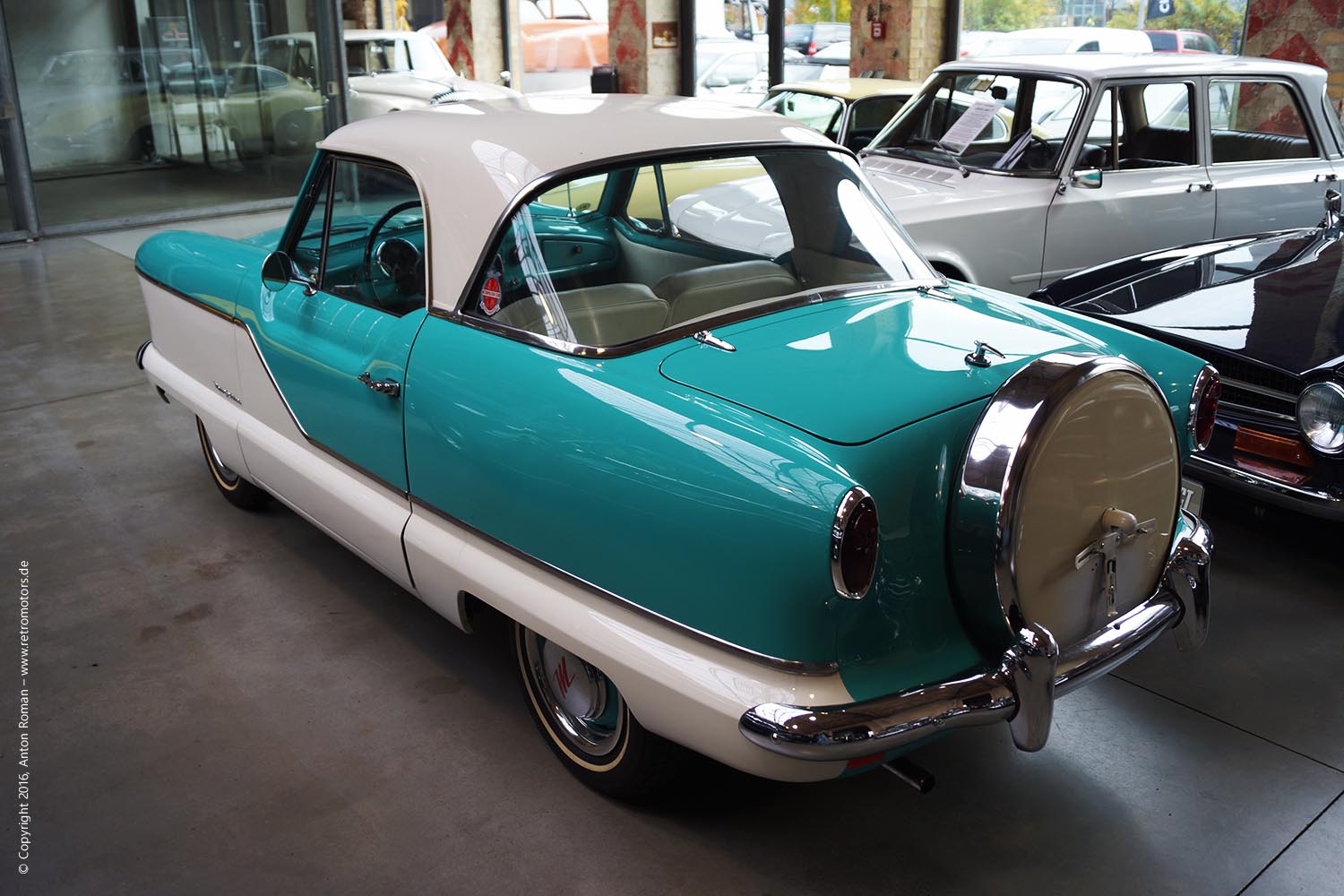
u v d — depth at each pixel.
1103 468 2.15
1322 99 6.04
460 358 2.57
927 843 2.46
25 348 6.23
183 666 3.17
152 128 10.05
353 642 3.30
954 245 5.09
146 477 4.52
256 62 10.52
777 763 2.03
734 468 2.00
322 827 2.52
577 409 2.28
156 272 4.01
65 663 3.18
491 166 2.67
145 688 3.06
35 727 2.88
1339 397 3.22
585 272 2.66
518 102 3.18
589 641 2.25
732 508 1.98
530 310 2.53
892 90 7.95
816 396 2.16
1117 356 2.36
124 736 2.85
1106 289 4.16
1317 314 3.62
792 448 1.99
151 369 4.21
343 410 2.96
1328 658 3.17
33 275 8.01
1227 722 2.89
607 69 13.12
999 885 2.34
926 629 2.12
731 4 12.36
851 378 2.23
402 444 2.74
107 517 4.14
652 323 2.50
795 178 2.96
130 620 3.42
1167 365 2.70
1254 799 2.60
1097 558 2.21
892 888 2.33
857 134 7.90
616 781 2.53
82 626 3.38
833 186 3.03
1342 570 3.66
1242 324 3.62
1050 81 5.48
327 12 10.80
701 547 2.03
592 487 2.21
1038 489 2.03
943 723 2.00
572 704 2.64
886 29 10.41
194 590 3.60
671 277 2.64
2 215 9.21
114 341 6.33
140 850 2.45
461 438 2.51
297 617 3.44
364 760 2.76
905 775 2.22
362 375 2.81
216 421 3.70
